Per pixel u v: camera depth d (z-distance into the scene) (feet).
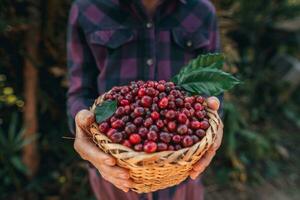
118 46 2.43
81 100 2.43
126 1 2.42
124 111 1.75
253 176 4.91
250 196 4.63
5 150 3.87
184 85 1.96
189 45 2.50
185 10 2.49
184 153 1.60
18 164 3.85
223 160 4.84
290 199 4.63
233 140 4.59
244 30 5.29
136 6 2.39
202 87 1.92
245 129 5.16
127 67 2.45
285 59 5.91
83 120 1.78
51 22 3.66
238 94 5.29
